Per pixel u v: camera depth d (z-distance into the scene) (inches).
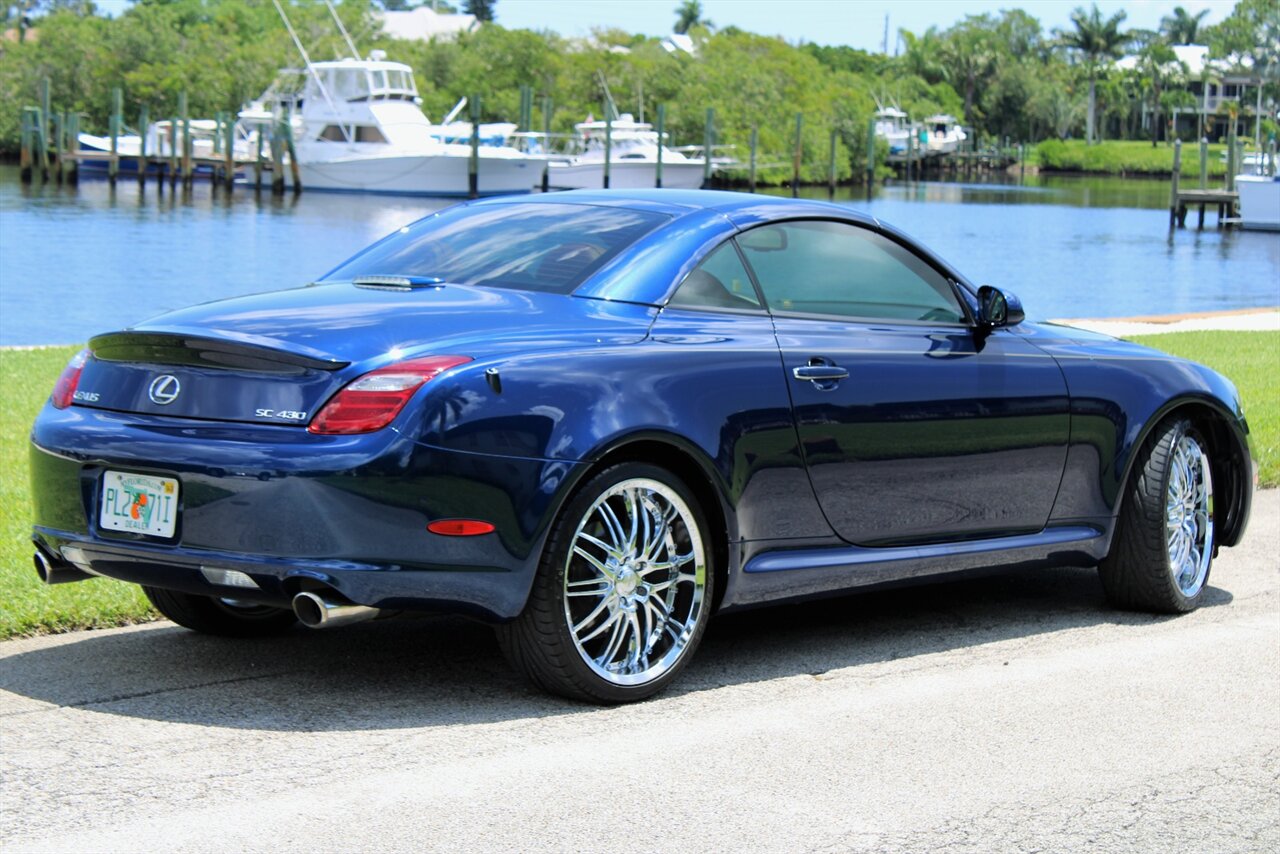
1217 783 156.5
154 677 181.3
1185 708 181.3
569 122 4067.4
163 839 132.3
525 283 185.3
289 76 2947.8
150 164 3403.1
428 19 6569.9
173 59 4072.3
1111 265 1861.5
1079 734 170.6
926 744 165.3
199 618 198.1
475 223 203.5
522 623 167.2
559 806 143.1
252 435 159.5
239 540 158.2
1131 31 6688.0
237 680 181.0
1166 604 226.5
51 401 177.2
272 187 2933.1
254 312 172.4
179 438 161.9
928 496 200.2
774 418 182.7
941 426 199.3
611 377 170.4
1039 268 1802.4
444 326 169.2
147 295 1358.3
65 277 1487.5
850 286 200.8
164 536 162.6
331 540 156.2
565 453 164.6
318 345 161.2
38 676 180.5
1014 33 7066.9
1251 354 568.4
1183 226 2669.8
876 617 224.1
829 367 189.2
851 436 189.9
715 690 183.0
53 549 173.6
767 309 191.0
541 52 4288.9
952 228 2564.0
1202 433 236.4
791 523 186.9
